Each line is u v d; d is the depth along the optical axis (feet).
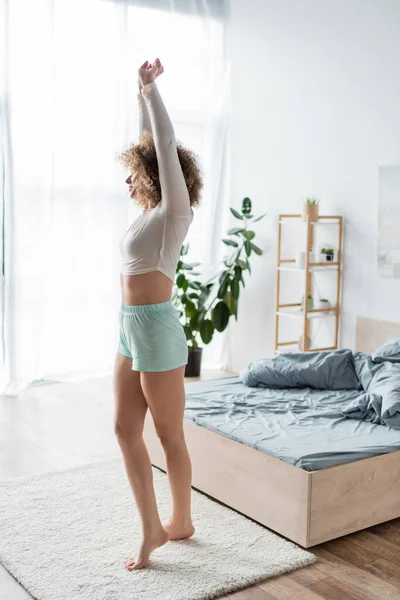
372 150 14.82
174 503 9.22
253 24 17.78
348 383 12.70
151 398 8.55
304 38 16.33
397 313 14.47
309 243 15.23
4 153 15.76
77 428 14.05
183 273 18.48
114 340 17.93
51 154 16.35
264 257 18.03
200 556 8.86
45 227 16.48
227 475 10.25
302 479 8.96
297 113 16.66
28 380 16.65
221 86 18.63
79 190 16.97
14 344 16.24
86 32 16.65
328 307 15.90
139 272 8.43
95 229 17.30
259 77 17.71
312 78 16.19
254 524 9.76
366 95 14.88
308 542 8.98
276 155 17.37
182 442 9.02
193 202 8.92
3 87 15.60
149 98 8.22
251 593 8.11
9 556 8.79
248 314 18.69
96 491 10.87
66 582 8.20
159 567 8.57
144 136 8.73
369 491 9.50
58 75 16.46
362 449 9.59
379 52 14.53
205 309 17.92
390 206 14.38
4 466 11.95
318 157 16.16
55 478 11.35
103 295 17.61
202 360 19.51
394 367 12.30
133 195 8.87
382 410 10.70
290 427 10.53
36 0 15.89
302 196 16.67
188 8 18.04
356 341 15.29
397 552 9.11
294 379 12.74
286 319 17.51
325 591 8.16
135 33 17.34
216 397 12.18
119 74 17.06
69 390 16.74
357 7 14.96
